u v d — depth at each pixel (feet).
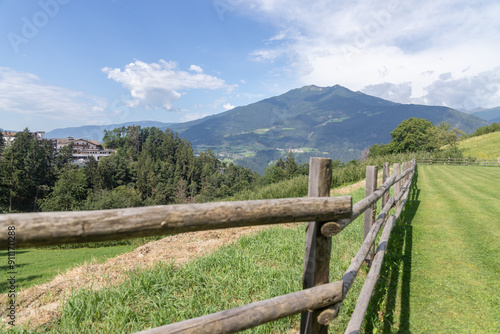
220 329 3.42
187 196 419.13
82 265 15.29
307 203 4.52
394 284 12.19
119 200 265.54
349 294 10.52
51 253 43.37
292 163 362.12
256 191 59.62
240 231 22.71
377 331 9.05
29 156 339.98
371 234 10.15
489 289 11.73
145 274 11.48
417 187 43.57
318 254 5.24
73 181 279.90
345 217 5.22
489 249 16.14
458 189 40.91
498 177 59.21
